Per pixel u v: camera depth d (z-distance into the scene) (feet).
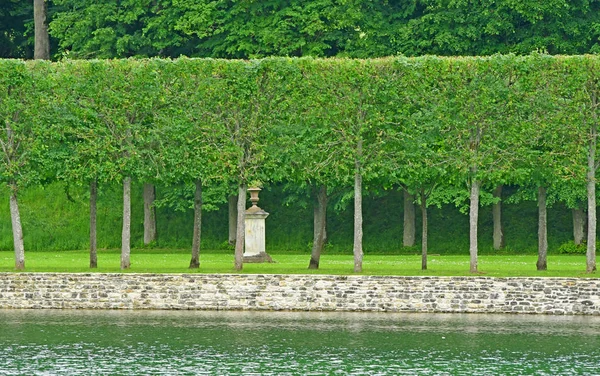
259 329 286.46
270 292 315.37
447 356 257.34
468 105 331.36
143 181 339.36
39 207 457.68
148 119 339.98
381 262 381.40
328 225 462.60
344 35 438.81
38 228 450.30
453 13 426.92
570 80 331.57
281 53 430.20
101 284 317.42
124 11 448.65
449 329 287.69
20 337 275.39
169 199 434.71
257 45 432.66
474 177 329.52
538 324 295.28
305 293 314.76
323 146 334.03
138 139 335.06
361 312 312.91
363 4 442.50
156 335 278.46
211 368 244.83
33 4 521.24
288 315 308.19
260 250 383.45
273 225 460.96
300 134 334.44
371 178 332.39
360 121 332.80
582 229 433.07
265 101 336.08
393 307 312.91
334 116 333.01
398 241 455.22
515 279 311.06
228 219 462.60
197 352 259.80
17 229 334.03
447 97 332.80
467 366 248.52
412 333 282.15
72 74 337.31
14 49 536.01
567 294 309.83
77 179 336.08
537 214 458.91
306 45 434.71
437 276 313.12
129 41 443.73
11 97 335.06
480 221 461.78
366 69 333.42
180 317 303.89
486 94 330.34
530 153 331.36
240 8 433.07
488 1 425.69
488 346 267.80
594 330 286.66
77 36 450.71
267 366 247.09
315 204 431.02
